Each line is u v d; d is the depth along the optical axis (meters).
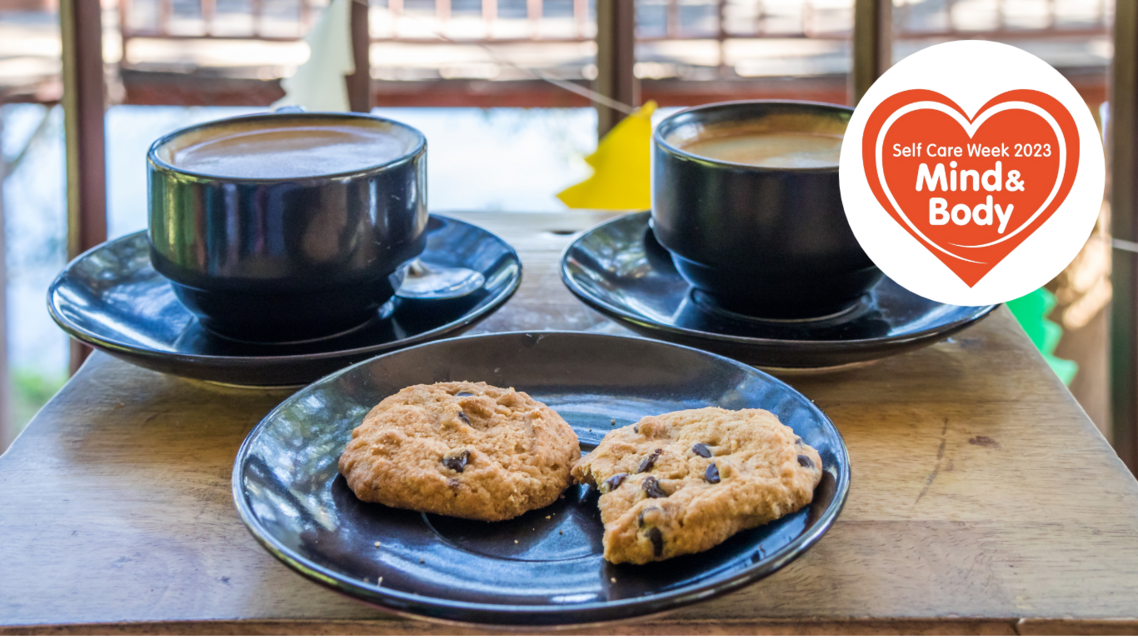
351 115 0.64
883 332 0.61
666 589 0.48
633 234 0.68
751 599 0.49
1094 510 0.53
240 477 0.50
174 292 0.62
